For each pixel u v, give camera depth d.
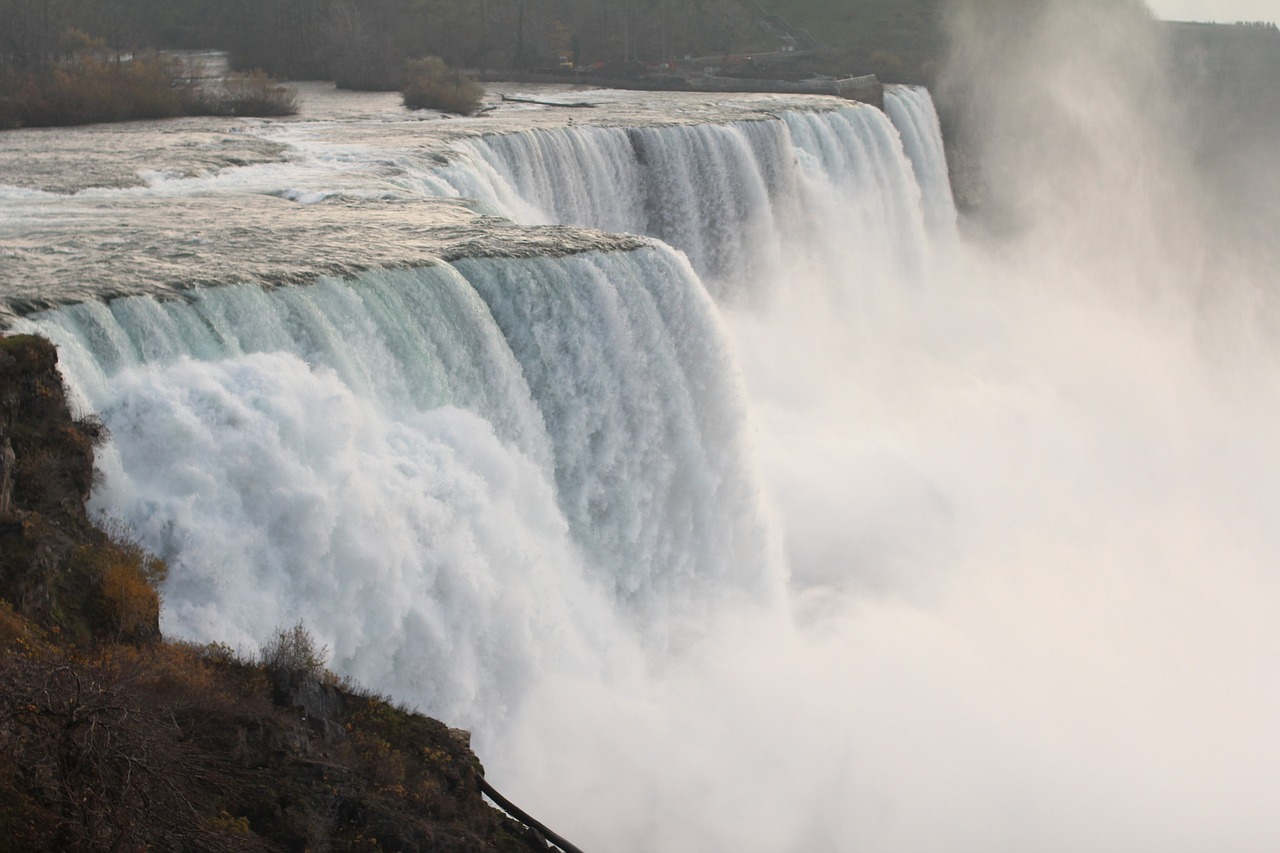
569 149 46.34
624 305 28.09
